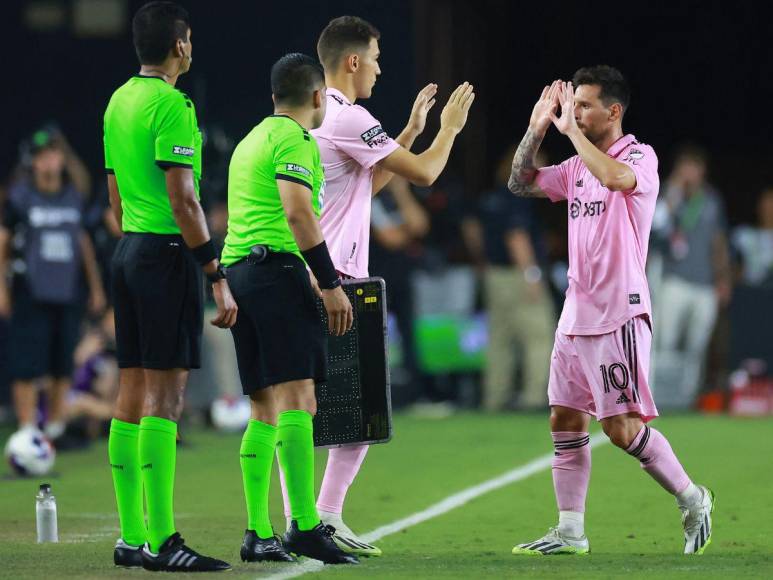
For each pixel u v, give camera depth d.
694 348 52.88
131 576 20.53
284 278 21.72
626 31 79.62
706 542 23.27
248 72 59.31
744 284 52.69
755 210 78.19
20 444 35.56
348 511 29.20
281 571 20.98
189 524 27.41
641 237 23.30
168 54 21.53
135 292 21.19
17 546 24.19
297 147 21.62
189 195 20.80
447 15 63.75
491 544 24.70
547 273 53.38
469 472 35.66
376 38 24.28
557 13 75.31
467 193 68.25
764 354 52.31
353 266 23.80
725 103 80.12
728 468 35.59
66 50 60.91
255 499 22.34
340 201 23.72
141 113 21.02
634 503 29.64
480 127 69.19
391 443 42.56
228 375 48.44
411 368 53.69
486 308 53.69
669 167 80.88
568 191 23.73
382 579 20.22
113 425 21.92
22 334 40.00
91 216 41.72
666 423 47.88
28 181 40.25
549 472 35.44
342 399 23.67
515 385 57.31
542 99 23.75
